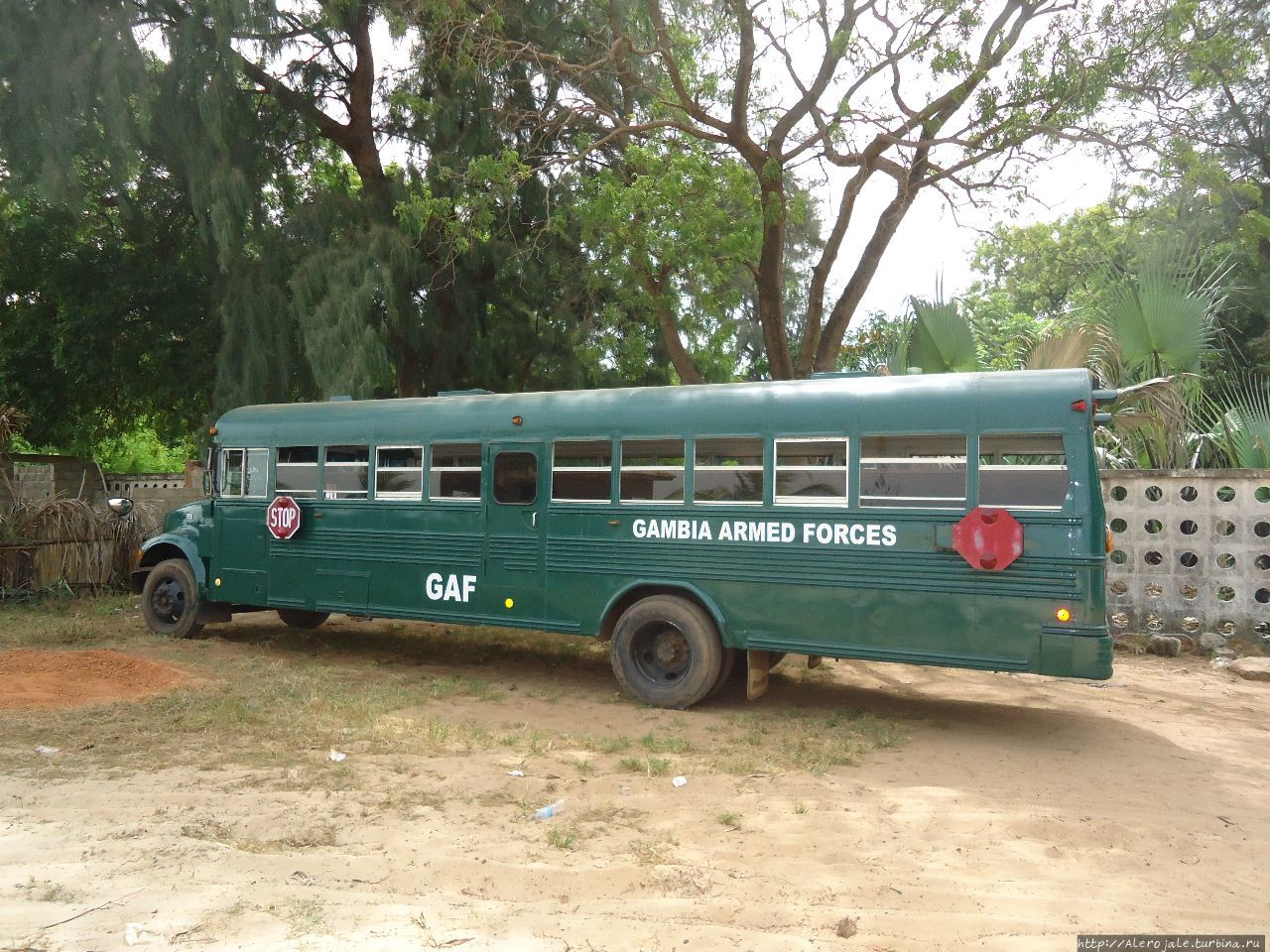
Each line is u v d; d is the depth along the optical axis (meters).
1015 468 7.05
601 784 6.02
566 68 13.76
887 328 16.38
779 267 13.55
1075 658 6.78
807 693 8.91
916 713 8.18
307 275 14.27
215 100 13.95
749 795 5.83
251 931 3.82
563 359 17.33
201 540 11.17
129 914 3.94
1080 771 6.53
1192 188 12.59
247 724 7.27
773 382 8.17
